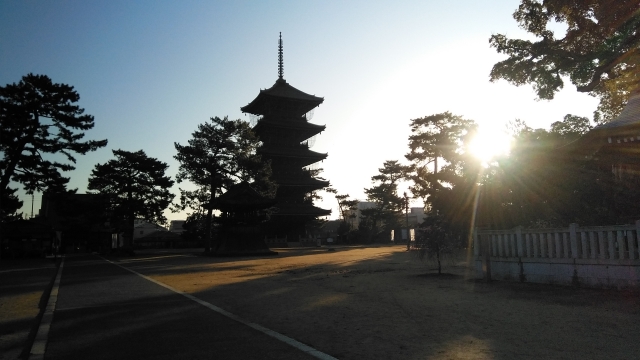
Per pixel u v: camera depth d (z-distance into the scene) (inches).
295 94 2987.2
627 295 402.9
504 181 798.5
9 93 1560.0
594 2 764.0
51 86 1593.3
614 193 589.0
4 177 1592.0
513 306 379.6
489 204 835.4
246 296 496.7
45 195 1718.8
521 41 877.2
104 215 1914.4
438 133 1952.5
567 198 637.9
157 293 529.0
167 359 240.5
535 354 234.7
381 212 3368.6
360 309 390.3
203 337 289.6
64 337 296.8
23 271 987.3
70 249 2529.5
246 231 1712.6
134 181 1914.4
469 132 1807.3
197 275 812.0
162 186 1942.7
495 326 305.3
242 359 237.6
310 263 1105.4
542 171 698.8
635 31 694.5
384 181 3316.9
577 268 465.1
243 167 1984.5
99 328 324.2
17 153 1604.3
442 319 335.3
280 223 2945.4
